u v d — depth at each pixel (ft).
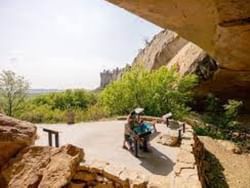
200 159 31.17
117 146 29.09
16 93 52.06
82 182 18.29
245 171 32.40
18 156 14.16
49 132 22.86
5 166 13.98
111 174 18.86
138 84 50.11
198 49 57.52
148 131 27.02
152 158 25.58
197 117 55.21
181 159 23.52
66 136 33.12
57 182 13.28
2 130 14.32
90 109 59.11
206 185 27.55
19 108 52.34
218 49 13.94
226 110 52.80
